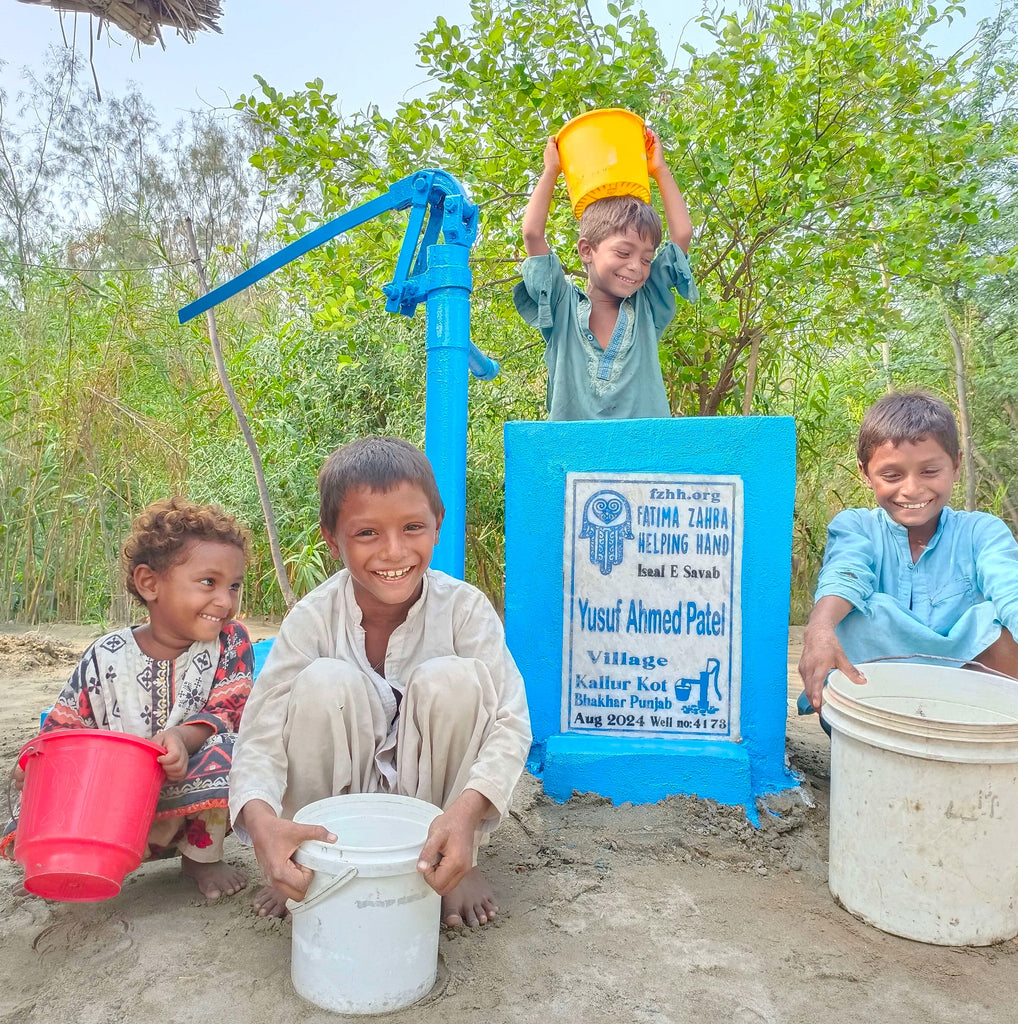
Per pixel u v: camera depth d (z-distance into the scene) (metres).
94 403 6.16
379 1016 1.76
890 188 4.81
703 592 2.87
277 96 4.94
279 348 6.15
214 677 2.39
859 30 4.63
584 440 2.91
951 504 6.48
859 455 2.95
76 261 8.12
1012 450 6.39
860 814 2.19
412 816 1.96
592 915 2.18
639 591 2.89
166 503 2.35
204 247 11.97
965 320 6.32
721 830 2.65
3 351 6.85
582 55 4.63
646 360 3.39
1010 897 2.11
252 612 6.14
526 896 2.27
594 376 3.37
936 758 2.04
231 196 15.52
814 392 6.12
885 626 2.81
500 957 1.98
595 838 2.60
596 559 2.90
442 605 2.25
